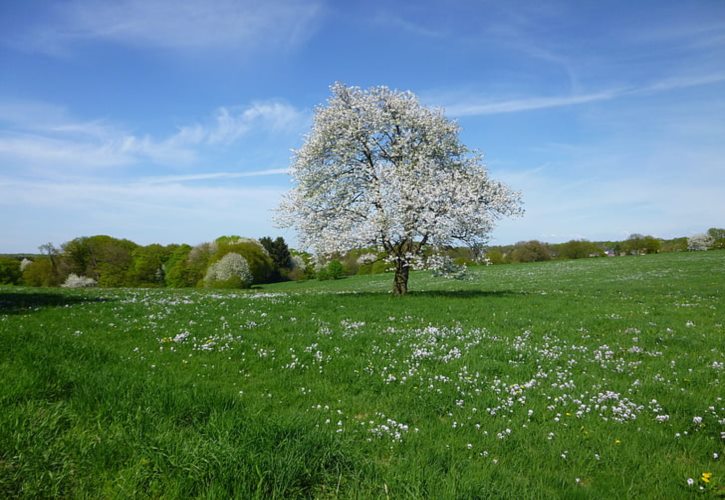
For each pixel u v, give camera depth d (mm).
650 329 15898
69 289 31375
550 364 11258
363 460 5691
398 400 8727
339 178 26312
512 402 8594
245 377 9844
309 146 26516
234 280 66250
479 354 12078
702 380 10070
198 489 4809
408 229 24734
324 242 25578
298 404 8320
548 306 21797
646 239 89688
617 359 12133
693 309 20922
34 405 6207
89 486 4852
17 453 5086
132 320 15531
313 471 5309
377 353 11961
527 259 84562
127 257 86688
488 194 25641
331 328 15281
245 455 5215
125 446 5469
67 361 8781
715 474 6012
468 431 7324
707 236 86875
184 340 12625
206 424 6156
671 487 5723
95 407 6520
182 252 91250
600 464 6406
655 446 6918
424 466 5668
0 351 8836
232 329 14297
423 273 65812
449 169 27094
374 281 60125
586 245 86125
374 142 26922
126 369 8867
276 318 17156
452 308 20766
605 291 32281
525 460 6383
